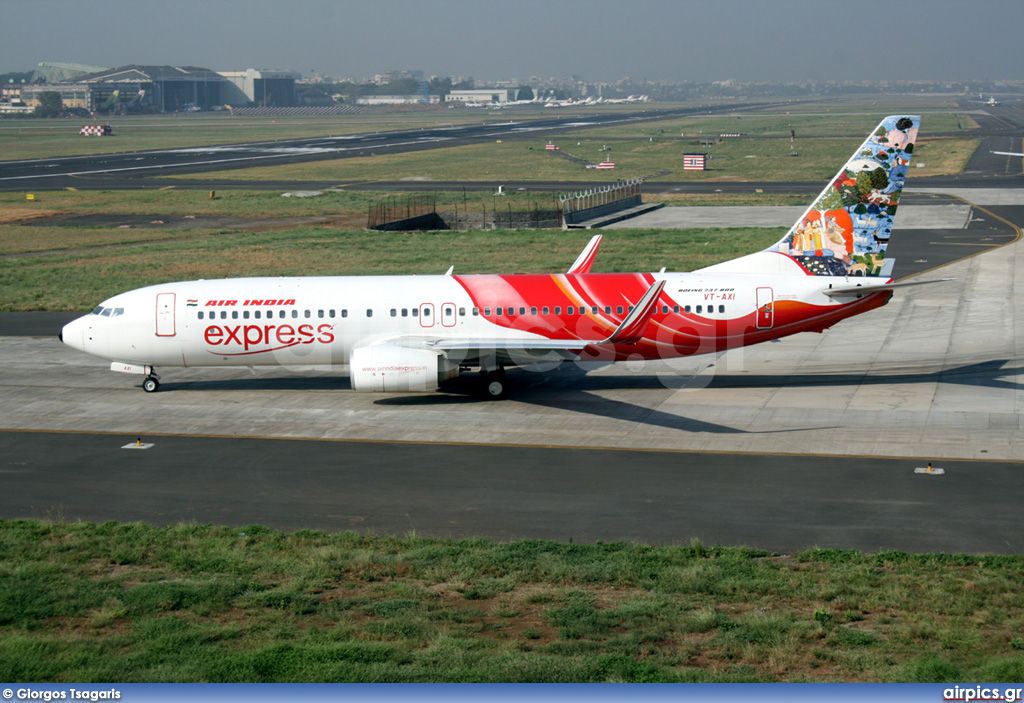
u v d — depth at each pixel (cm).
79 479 4197
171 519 3719
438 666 2412
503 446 4588
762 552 3256
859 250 5419
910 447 4403
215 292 5591
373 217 14200
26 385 5947
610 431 4797
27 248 11806
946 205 13975
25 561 3259
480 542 3381
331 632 2655
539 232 12650
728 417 4988
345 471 4259
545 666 2402
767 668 2414
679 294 5403
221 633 2653
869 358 6162
